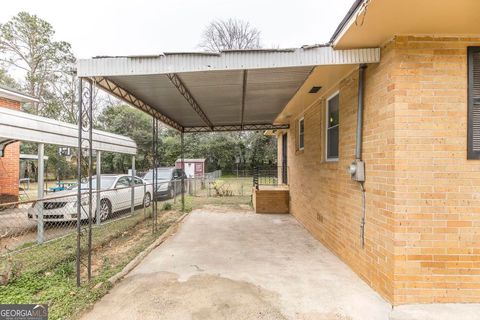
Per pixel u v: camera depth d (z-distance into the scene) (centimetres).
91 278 366
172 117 791
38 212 532
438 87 295
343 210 436
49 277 370
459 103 294
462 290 290
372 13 252
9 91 944
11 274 351
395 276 292
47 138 575
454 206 292
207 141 3228
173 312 286
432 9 245
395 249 293
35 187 1677
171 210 978
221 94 534
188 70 330
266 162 3136
